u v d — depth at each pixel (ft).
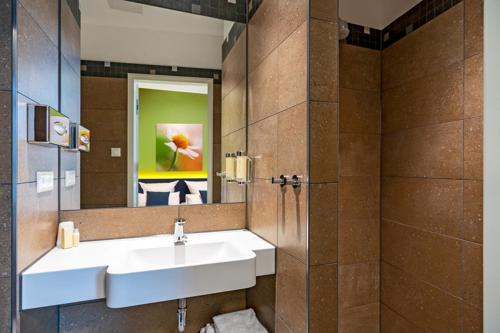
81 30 4.98
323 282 3.87
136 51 5.36
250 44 5.95
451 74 4.95
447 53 5.02
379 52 6.65
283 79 4.46
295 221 4.08
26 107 3.35
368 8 6.55
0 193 3.01
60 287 3.46
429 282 5.40
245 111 6.09
